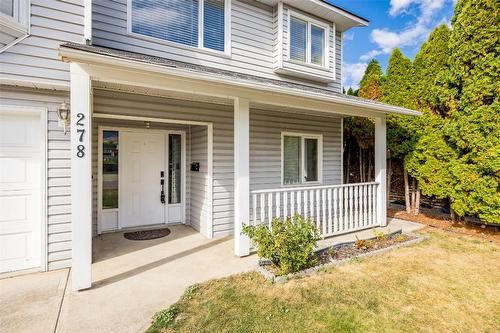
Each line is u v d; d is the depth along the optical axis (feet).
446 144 20.57
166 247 16.11
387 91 25.16
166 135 21.13
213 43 19.21
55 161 12.48
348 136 30.96
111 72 10.66
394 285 11.35
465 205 19.04
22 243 12.34
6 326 8.27
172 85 12.03
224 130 19.16
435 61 21.76
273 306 9.61
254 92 14.47
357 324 8.68
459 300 10.24
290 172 23.44
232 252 15.20
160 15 17.33
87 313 8.98
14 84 11.57
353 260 13.94
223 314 9.08
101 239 17.58
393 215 24.72
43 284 11.03
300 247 12.39
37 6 11.48
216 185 18.76
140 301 9.77
